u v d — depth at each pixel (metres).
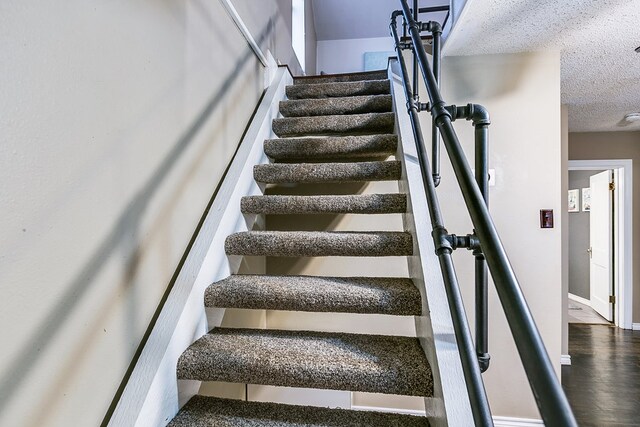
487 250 0.48
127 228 0.86
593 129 3.46
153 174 0.97
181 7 1.13
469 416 0.72
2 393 0.55
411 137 1.58
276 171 1.64
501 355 1.87
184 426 0.89
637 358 2.77
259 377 0.94
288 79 2.47
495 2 1.45
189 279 1.07
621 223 3.56
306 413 0.94
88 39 0.73
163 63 1.03
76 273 0.70
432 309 0.92
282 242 1.28
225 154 1.51
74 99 0.70
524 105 1.93
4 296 0.56
